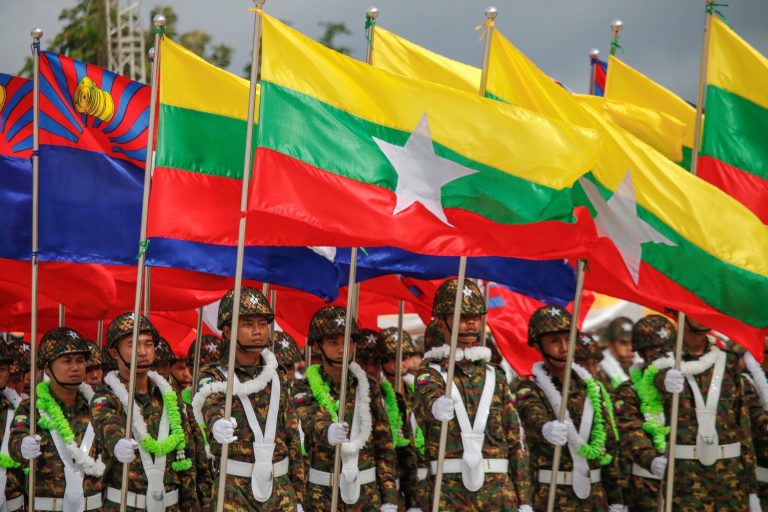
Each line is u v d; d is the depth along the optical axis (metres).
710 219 17.41
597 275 18.27
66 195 18.52
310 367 18.31
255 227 16.91
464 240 16.12
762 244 17.47
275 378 16.56
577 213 17.11
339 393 18.09
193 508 17.30
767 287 17.33
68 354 17.58
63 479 17.36
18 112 19.55
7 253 19.20
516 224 16.42
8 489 17.78
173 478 17.05
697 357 19.11
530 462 18.45
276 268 19.98
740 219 17.48
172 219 17.14
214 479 16.42
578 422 18.53
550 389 18.61
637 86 20.55
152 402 17.19
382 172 16.09
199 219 17.28
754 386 20.05
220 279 20.73
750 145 18.69
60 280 19.50
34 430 17.09
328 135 16.00
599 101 20.58
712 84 18.69
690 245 17.34
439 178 16.28
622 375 30.00
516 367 24.59
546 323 18.62
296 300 23.69
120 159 18.95
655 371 18.84
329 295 20.38
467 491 16.25
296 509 16.56
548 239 16.80
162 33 17.48
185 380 22.69
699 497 18.59
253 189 15.55
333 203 15.77
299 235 16.88
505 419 16.73
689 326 19.06
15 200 19.30
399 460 18.55
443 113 16.47
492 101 16.62
